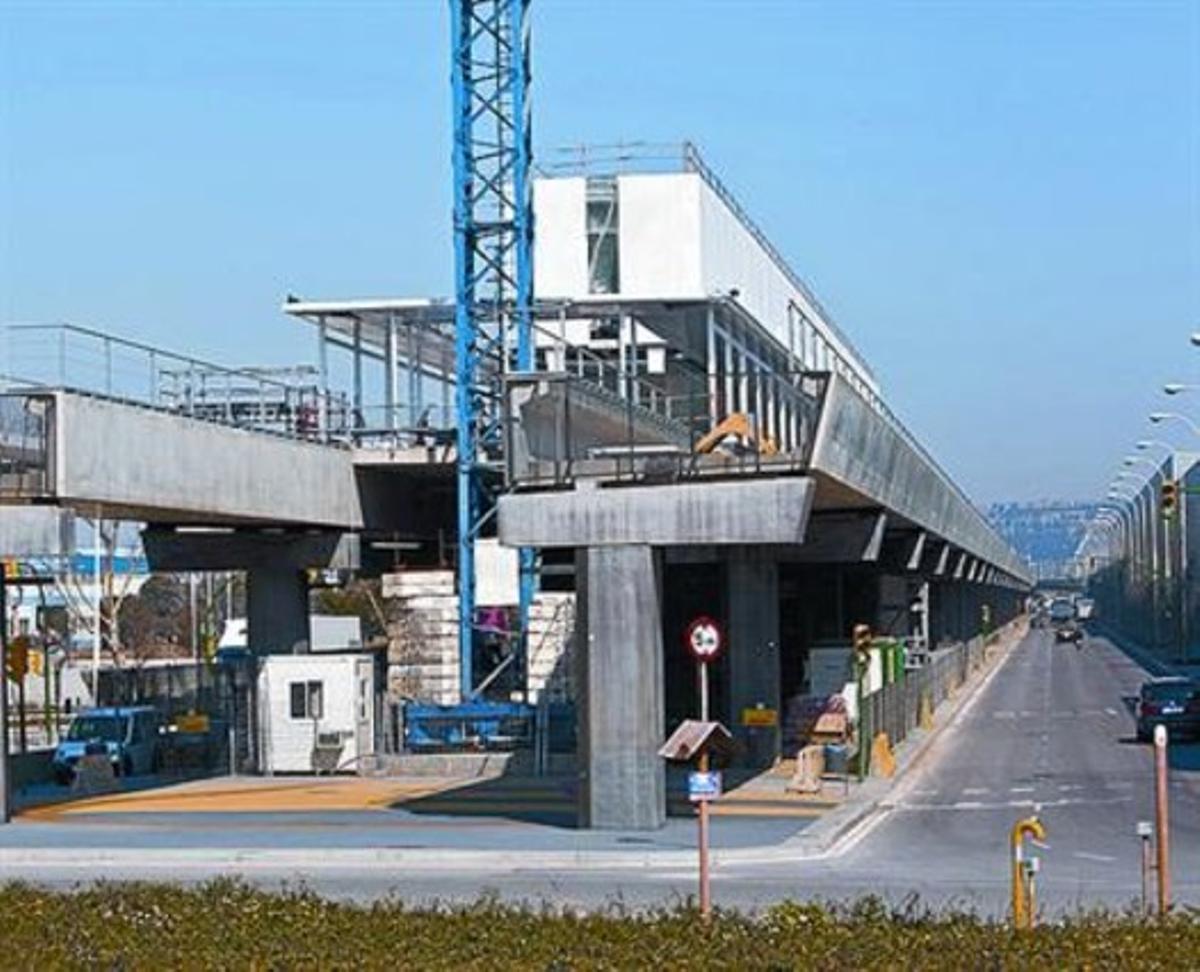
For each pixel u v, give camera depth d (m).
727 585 58.31
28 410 41.53
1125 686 100.56
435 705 60.25
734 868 33.91
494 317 66.00
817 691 62.47
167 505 47.22
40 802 48.38
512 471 38.78
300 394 60.38
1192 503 143.38
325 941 18.50
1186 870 31.92
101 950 18.06
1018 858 20.98
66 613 100.00
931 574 89.25
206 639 107.06
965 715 79.56
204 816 43.88
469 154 66.31
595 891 30.58
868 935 18.30
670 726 68.75
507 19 66.69
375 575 79.38
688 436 43.34
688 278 71.25
